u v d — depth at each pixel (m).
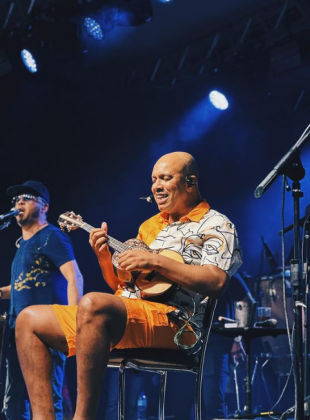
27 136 8.20
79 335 2.54
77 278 4.67
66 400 5.94
